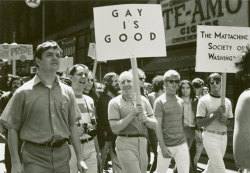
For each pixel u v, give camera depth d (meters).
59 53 4.16
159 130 5.79
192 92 8.31
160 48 5.46
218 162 6.32
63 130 4.14
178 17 18.53
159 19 5.49
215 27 6.45
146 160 5.47
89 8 28.11
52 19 35.50
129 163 5.35
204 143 6.44
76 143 4.35
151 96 8.43
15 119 4.06
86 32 28.80
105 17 5.41
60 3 33.69
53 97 4.10
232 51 6.49
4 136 6.66
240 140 2.75
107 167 9.10
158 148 6.30
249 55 2.98
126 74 5.54
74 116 4.34
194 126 8.27
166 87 6.28
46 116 4.06
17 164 3.97
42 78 4.13
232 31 6.48
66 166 4.14
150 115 5.64
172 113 6.21
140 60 21.44
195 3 17.44
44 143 4.02
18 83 7.01
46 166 4.02
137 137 5.39
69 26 32.03
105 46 5.39
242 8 15.07
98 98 7.69
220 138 6.37
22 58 15.48
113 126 5.39
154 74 19.91
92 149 5.68
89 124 5.66
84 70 5.83
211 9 16.52
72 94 4.33
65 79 6.91
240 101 2.80
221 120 6.30
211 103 6.54
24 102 4.05
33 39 39.91
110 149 7.59
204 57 6.42
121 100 5.51
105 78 7.81
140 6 5.43
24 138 4.05
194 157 8.83
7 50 15.39
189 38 17.88
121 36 5.39
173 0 18.80
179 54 18.41
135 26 5.39
